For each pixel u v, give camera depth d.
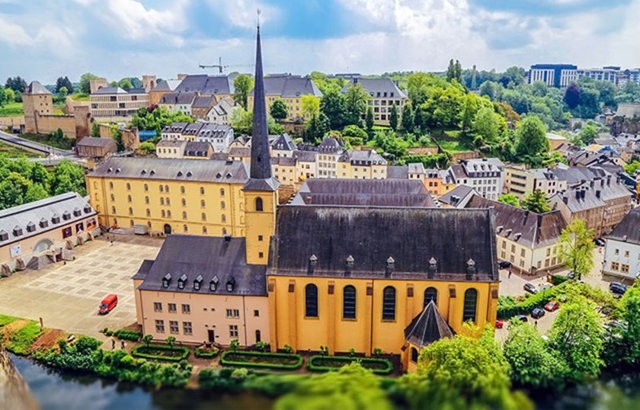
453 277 64.25
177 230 124.56
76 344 66.44
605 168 173.62
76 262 106.19
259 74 66.31
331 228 68.56
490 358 39.03
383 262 65.94
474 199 121.38
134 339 72.38
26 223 103.62
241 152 167.62
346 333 67.69
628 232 99.19
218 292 69.00
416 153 198.00
